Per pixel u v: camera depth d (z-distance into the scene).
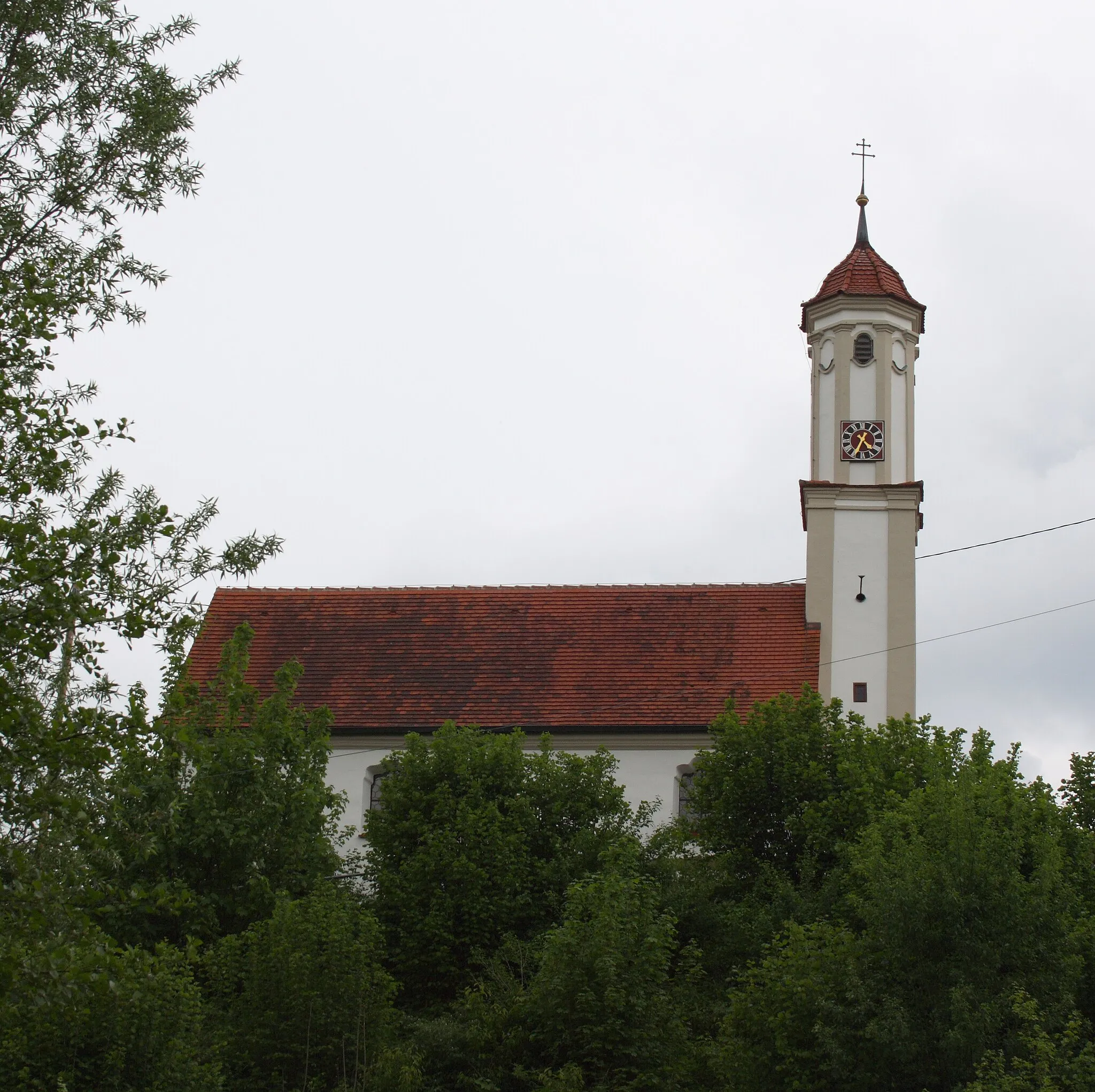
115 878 35.16
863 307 53.62
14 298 22.53
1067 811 36.72
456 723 49.88
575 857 40.94
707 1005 35.69
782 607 53.81
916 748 41.59
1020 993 27.28
